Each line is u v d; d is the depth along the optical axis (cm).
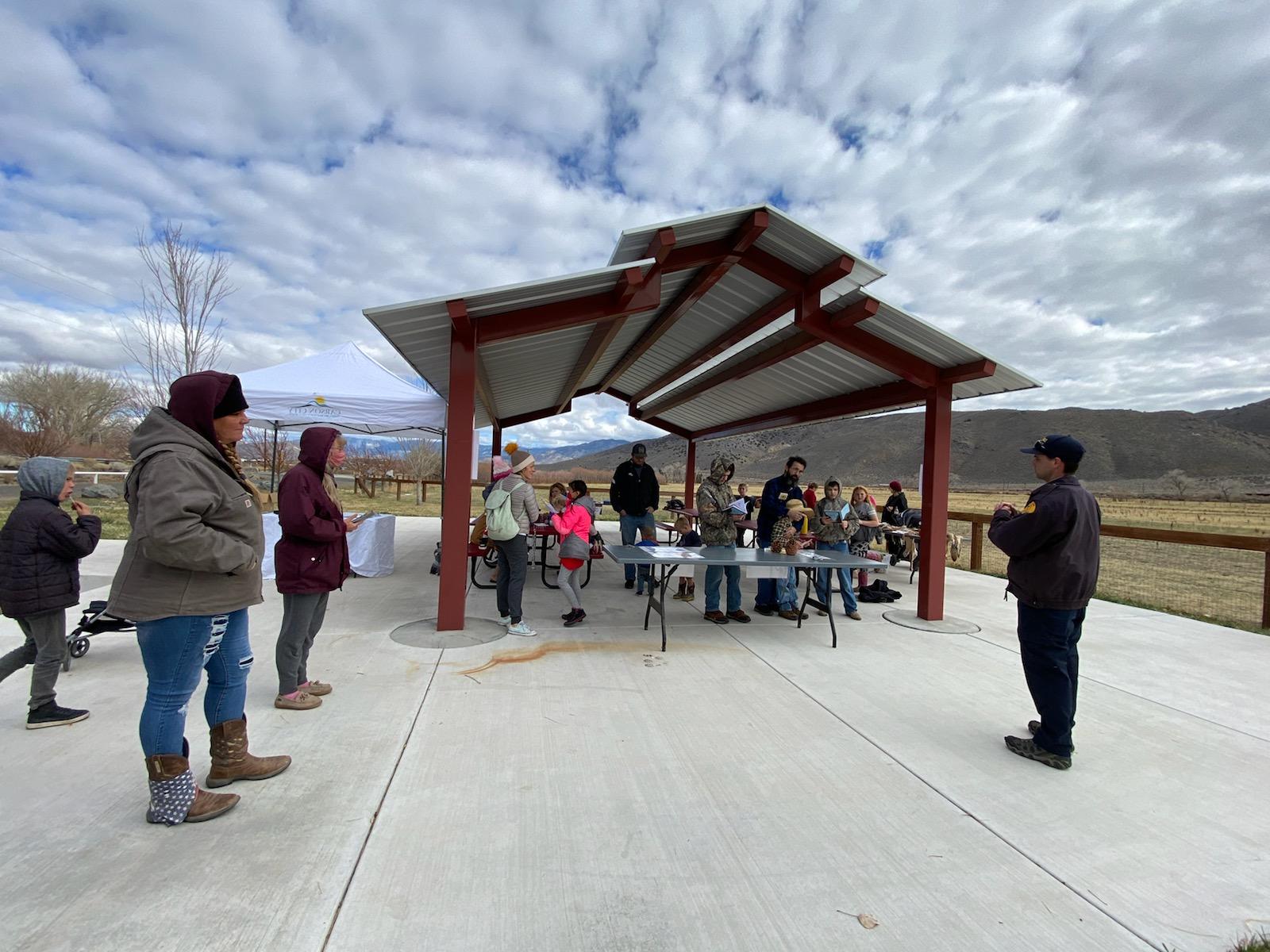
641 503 734
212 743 257
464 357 479
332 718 333
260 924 182
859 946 184
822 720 355
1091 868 227
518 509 510
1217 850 241
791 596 615
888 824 251
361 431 1011
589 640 504
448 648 466
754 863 222
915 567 895
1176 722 371
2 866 203
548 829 238
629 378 1114
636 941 182
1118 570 1112
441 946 177
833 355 660
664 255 457
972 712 373
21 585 293
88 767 271
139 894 192
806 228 464
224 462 224
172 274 1395
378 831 231
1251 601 802
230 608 227
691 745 317
